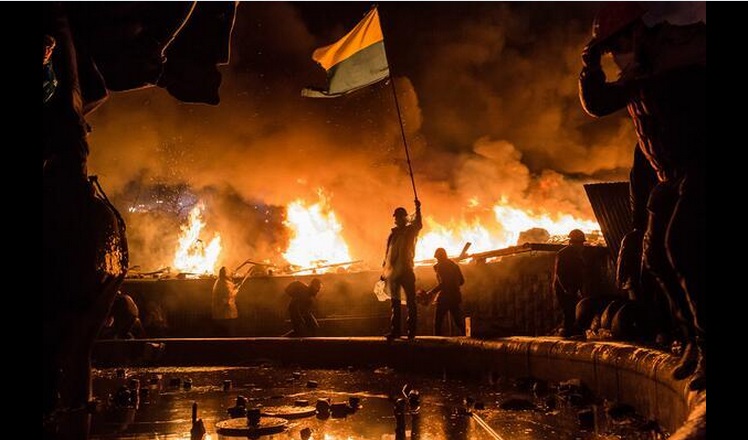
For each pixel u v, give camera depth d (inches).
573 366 361.1
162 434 266.2
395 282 551.8
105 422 293.4
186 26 396.2
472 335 497.7
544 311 556.4
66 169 298.4
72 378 314.0
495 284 605.0
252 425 266.8
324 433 260.2
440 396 379.2
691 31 230.8
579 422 269.7
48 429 273.3
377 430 266.8
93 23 325.1
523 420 287.7
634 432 252.1
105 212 308.2
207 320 815.7
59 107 299.4
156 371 581.0
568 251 454.9
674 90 226.8
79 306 298.2
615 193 457.1
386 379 479.5
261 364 621.9
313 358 605.6
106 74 344.8
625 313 360.5
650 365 270.8
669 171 234.5
